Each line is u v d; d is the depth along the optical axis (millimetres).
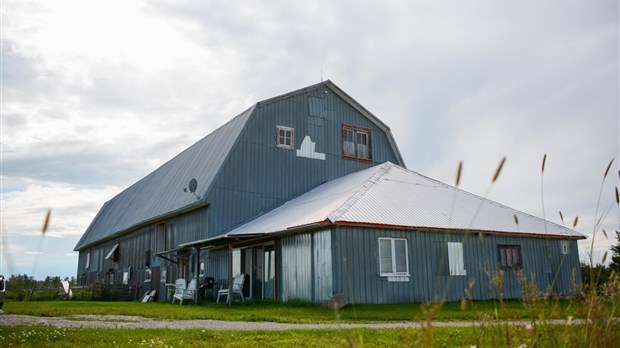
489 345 6254
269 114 24922
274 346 7254
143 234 31906
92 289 29500
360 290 16625
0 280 14031
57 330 9023
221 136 26703
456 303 16516
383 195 19625
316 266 17156
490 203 22547
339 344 5047
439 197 21234
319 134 26172
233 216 23094
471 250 19250
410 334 7949
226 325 10953
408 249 17938
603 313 3346
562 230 22031
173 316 13227
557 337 3871
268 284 19891
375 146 27875
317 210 18688
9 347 7094
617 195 3439
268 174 24281
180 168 31031
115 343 7488
